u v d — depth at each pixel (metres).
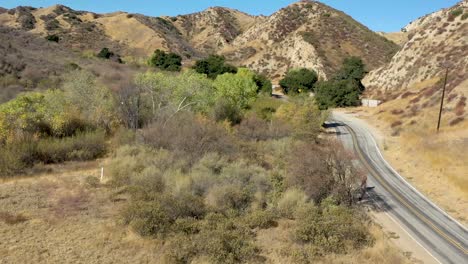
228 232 20.09
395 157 42.09
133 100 40.75
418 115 54.25
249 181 28.05
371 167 38.34
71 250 18.16
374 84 86.38
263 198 26.12
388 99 72.50
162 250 18.70
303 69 85.19
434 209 28.38
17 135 31.58
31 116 33.38
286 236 21.44
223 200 24.73
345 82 77.81
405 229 24.77
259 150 37.78
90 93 40.91
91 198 24.47
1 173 27.50
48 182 26.86
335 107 75.88
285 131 43.84
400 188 32.66
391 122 56.91
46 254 17.64
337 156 28.00
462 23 78.69
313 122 46.44
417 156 40.56
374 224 24.75
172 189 25.95
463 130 44.41
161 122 37.84
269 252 19.56
